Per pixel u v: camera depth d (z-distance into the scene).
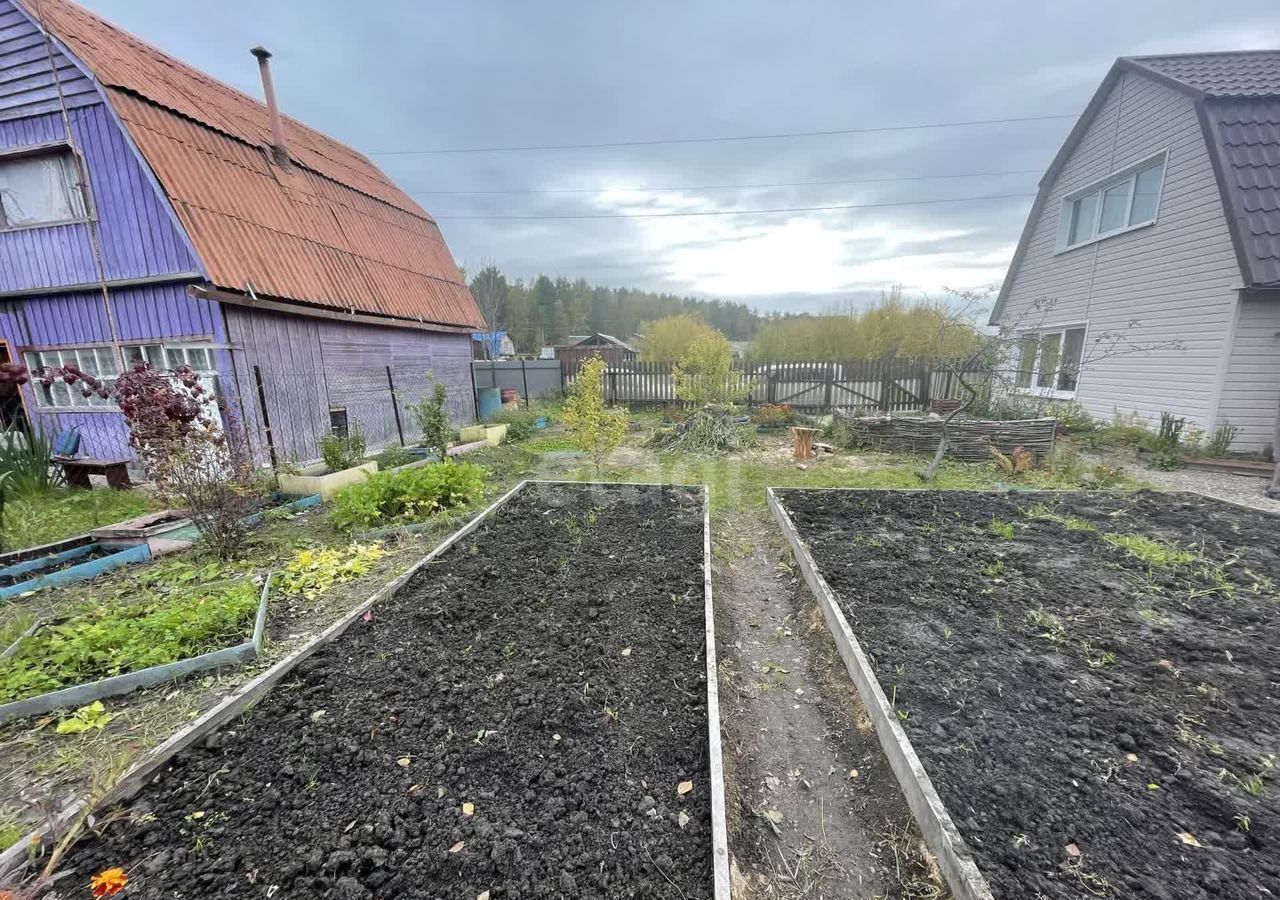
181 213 6.24
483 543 4.48
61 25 6.38
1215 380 7.41
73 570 4.06
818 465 7.93
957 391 12.64
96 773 2.02
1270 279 6.71
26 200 6.98
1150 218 8.63
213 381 6.66
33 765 2.15
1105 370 9.52
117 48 7.16
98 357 7.33
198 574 4.01
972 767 2.01
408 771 2.01
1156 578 3.58
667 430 10.04
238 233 6.93
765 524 5.34
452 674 2.63
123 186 6.48
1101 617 3.10
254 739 2.19
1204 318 7.55
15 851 1.64
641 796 1.92
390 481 5.48
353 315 8.40
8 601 3.72
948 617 3.13
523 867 1.62
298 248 7.90
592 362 6.95
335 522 5.09
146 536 4.82
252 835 1.74
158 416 4.26
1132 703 2.36
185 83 7.97
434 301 11.00
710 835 1.76
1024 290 11.95
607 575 3.81
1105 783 1.93
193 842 1.71
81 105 6.37
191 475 4.25
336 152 11.55
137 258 6.65
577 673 2.65
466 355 12.34
